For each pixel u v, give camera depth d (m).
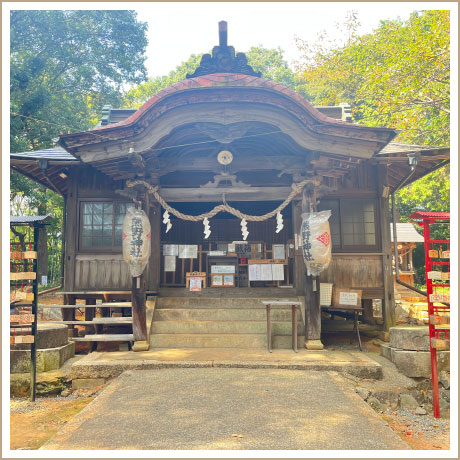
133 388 5.38
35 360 6.05
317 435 3.97
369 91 15.70
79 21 17.62
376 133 6.81
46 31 16.31
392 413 5.73
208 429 4.11
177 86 6.59
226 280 9.21
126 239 7.16
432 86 14.51
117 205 8.74
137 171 7.40
